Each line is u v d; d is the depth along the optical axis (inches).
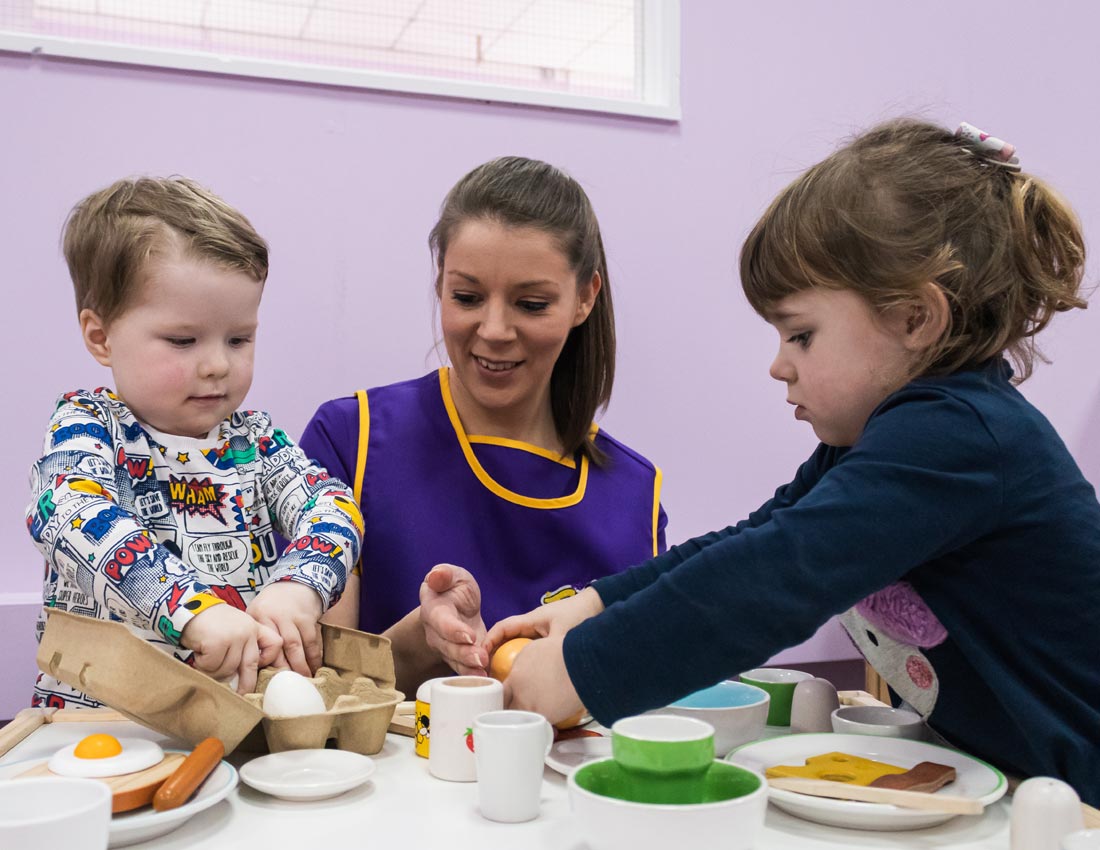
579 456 49.6
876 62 81.8
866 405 31.0
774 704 33.7
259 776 24.5
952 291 29.9
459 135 71.7
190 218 37.0
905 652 31.1
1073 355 86.0
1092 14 87.4
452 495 46.3
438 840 21.4
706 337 78.0
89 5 65.3
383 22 72.4
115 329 36.5
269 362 68.2
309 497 39.3
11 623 59.6
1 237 62.7
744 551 25.6
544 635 33.3
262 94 67.5
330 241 69.2
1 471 63.0
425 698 27.8
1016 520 28.5
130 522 31.1
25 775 23.5
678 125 76.9
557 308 42.3
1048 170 86.7
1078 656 29.0
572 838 21.5
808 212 30.9
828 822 23.0
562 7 76.8
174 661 24.9
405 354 71.3
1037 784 20.2
